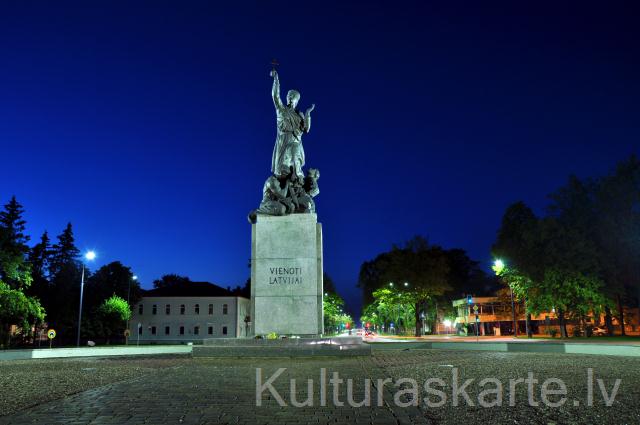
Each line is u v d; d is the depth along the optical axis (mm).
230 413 8859
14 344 67500
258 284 21328
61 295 79000
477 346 29797
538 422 8156
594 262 48938
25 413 8945
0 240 51438
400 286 76875
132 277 94188
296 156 23234
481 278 104000
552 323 77250
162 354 27141
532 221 55906
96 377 14688
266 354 19219
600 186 50562
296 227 21750
